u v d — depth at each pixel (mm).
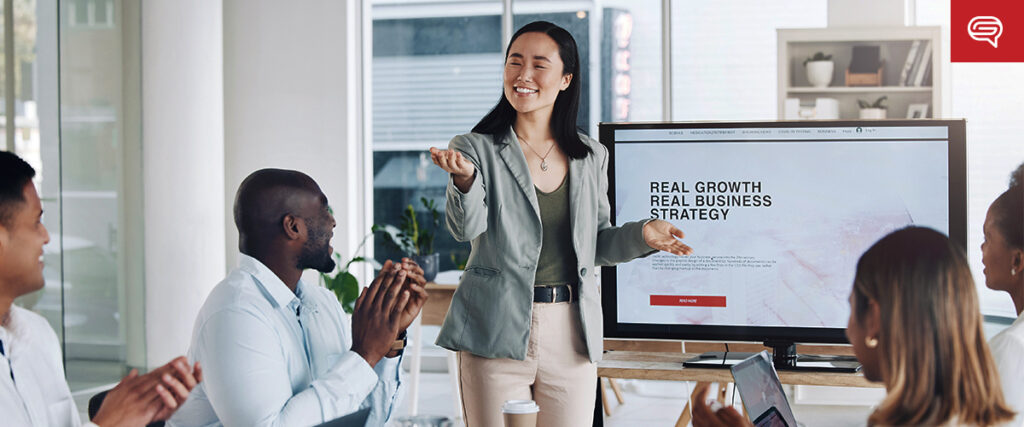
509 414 1581
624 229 2398
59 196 4695
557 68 2223
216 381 1746
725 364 2711
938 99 5441
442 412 5293
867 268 1234
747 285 2846
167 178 5621
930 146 2783
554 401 2303
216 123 5855
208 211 5801
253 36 6320
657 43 6184
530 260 2238
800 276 2826
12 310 1585
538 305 2273
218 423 1856
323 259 1919
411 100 6559
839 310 2812
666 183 2871
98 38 5301
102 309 5316
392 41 6559
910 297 1185
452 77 6520
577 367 2301
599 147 2439
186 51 5664
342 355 1846
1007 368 1711
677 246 2338
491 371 2262
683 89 6156
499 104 2328
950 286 1183
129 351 5484
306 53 6270
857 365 2744
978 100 5824
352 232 6316
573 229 2285
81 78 5180
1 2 4492
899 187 2795
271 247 1875
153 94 5598
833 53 5605
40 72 4672
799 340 2824
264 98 6324
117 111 5438
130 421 1390
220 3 5887
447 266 6520
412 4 6527
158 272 5602
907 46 5551
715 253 2859
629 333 2902
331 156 6266
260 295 1850
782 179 2832
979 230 5863
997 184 5758
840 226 2814
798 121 2822
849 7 5703
